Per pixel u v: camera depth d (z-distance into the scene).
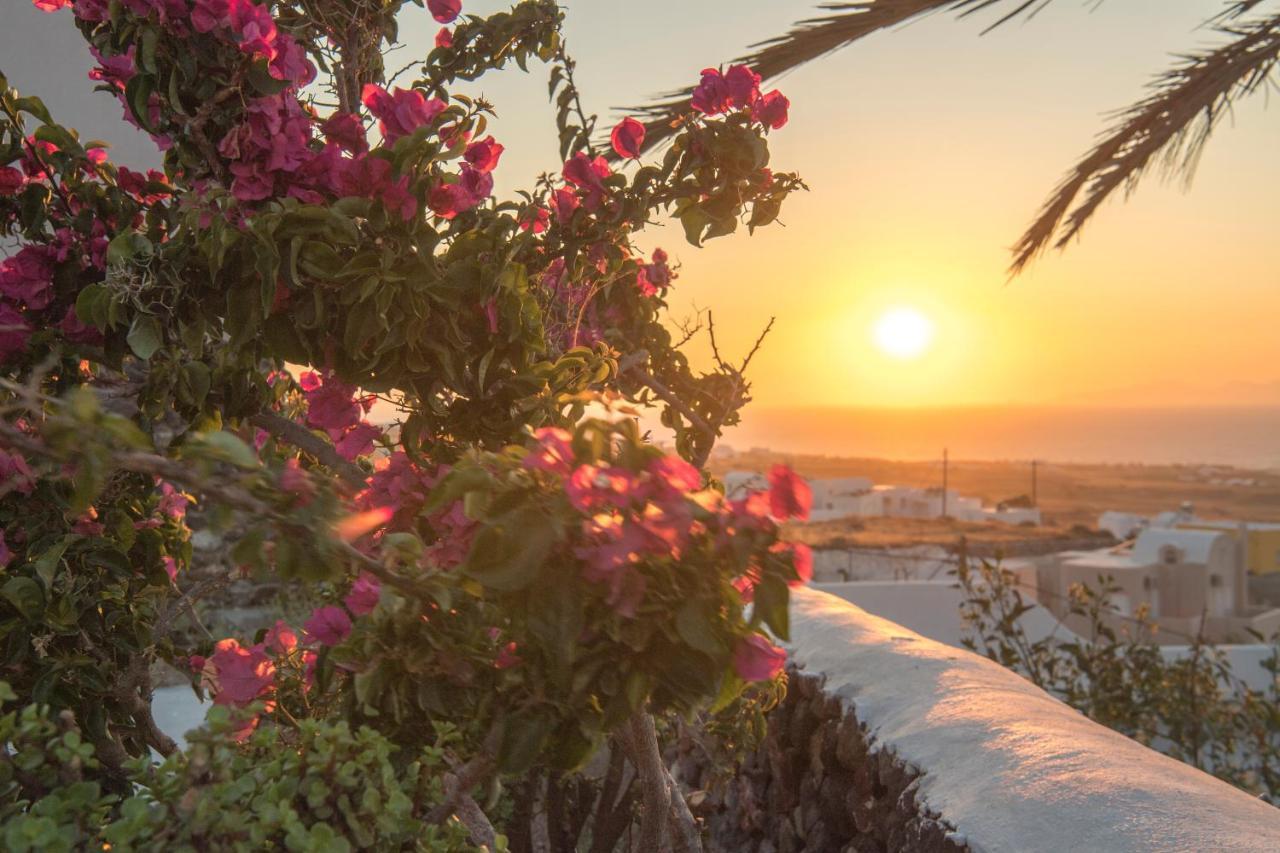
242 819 1.25
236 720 1.44
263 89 1.90
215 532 1.23
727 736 2.95
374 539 1.96
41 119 2.15
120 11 1.91
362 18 2.55
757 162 2.35
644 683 1.34
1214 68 6.03
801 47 5.87
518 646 1.45
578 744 1.46
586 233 2.48
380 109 2.09
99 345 2.11
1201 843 1.62
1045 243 7.08
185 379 1.95
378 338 1.86
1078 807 1.82
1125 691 5.92
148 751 2.14
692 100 2.40
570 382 2.10
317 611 1.71
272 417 2.11
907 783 2.36
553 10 2.80
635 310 3.04
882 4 5.59
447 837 1.49
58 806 1.20
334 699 1.97
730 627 1.34
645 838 1.99
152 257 1.87
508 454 1.36
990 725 2.38
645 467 1.29
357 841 1.31
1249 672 10.88
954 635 10.44
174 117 1.94
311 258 1.82
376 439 2.23
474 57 2.77
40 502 2.10
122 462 1.19
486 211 2.08
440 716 1.58
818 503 89.75
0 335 2.03
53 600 2.06
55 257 2.10
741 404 3.08
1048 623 9.41
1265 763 5.72
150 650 2.36
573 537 1.28
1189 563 37.47
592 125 2.89
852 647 3.33
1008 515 77.62
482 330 1.97
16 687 2.08
